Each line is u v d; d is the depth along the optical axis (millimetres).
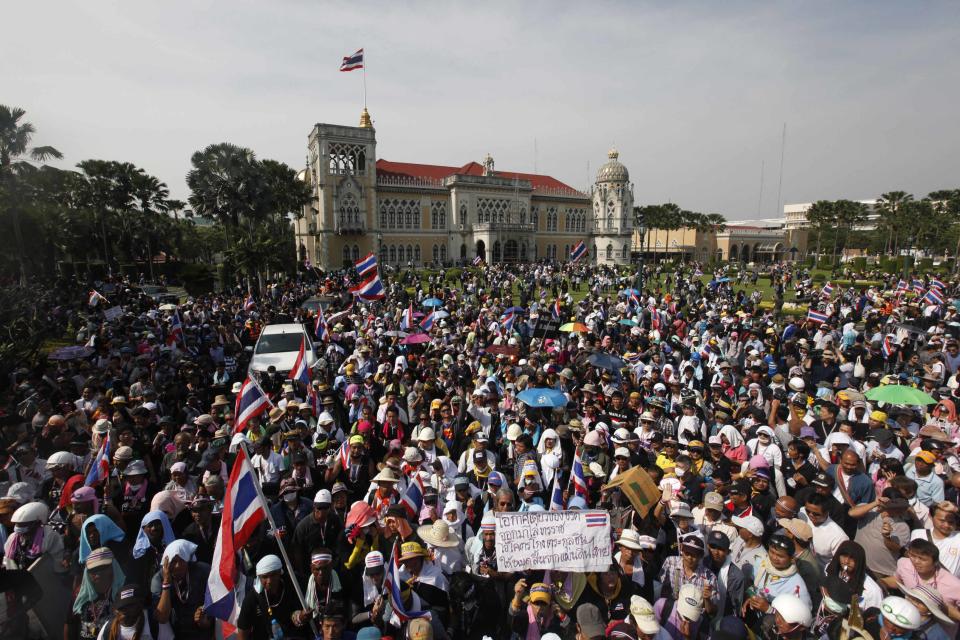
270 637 4816
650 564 5273
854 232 98062
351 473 7664
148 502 6961
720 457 7316
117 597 4719
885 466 6332
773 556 4746
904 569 4758
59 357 12398
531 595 4512
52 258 39219
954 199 66875
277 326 16750
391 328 19359
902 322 17547
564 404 9094
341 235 67625
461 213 77000
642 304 25031
